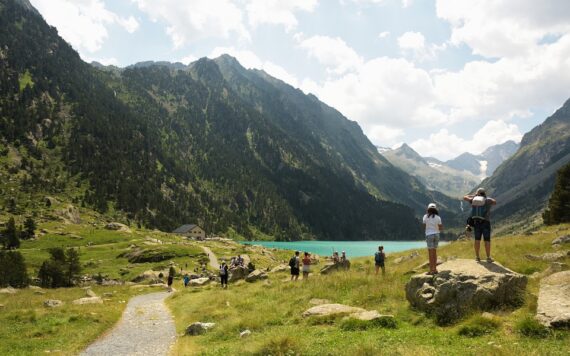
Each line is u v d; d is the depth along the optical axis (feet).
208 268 331.36
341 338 46.32
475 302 48.19
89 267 347.97
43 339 65.72
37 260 362.53
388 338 43.93
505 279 49.14
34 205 619.26
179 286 204.85
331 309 62.54
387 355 36.68
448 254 101.60
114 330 76.59
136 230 620.08
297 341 45.52
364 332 48.24
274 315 68.69
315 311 63.16
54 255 269.23
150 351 58.80
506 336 39.50
